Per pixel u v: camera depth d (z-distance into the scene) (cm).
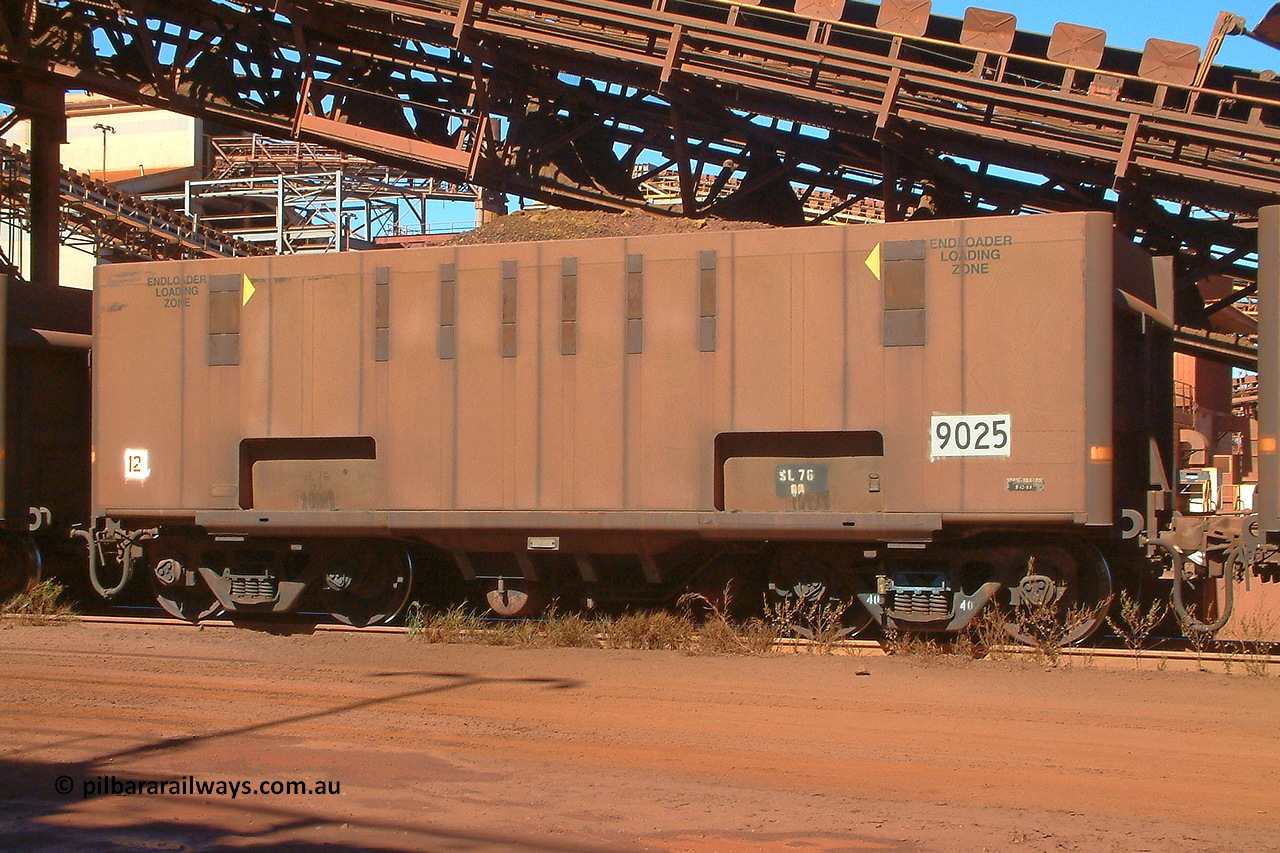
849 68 1525
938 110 1513
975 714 810
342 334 1187
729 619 1162
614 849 532
